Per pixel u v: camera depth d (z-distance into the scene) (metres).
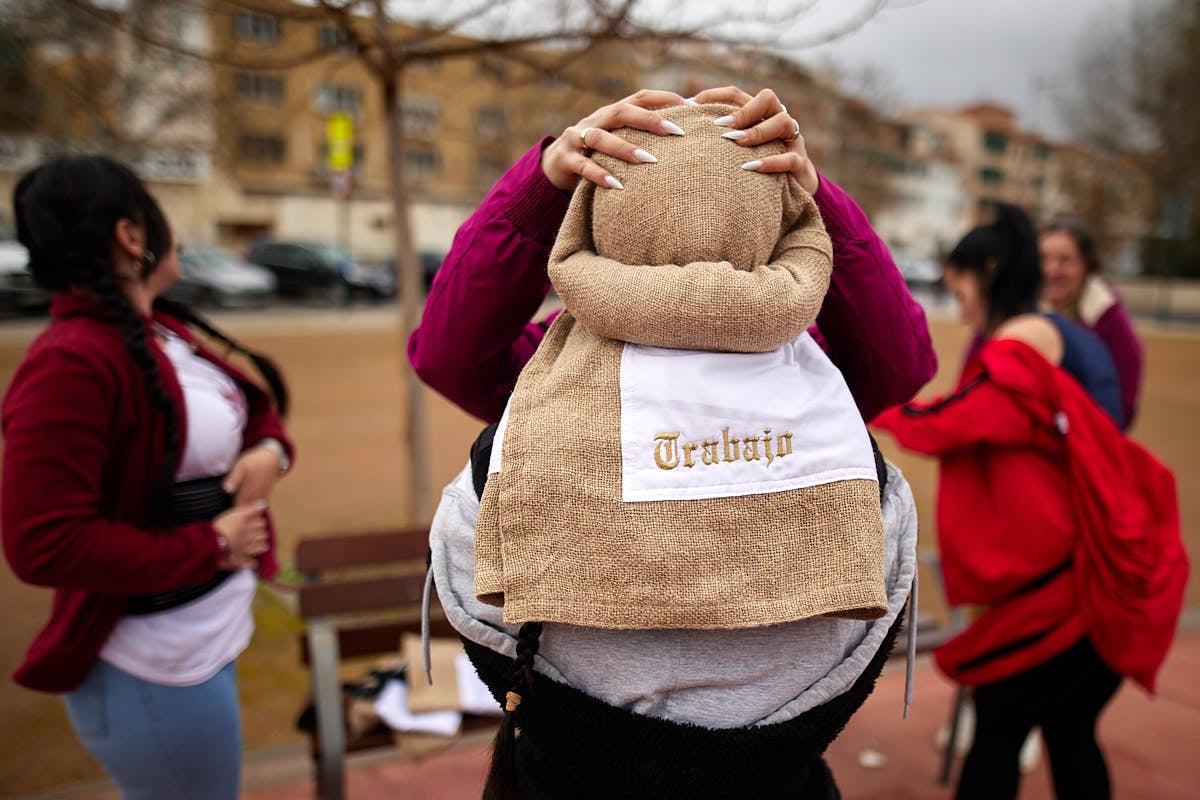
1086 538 1.95
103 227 1.52
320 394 9.97
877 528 0.92
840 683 0.99
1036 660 2.01
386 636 2.60
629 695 0.96
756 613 0.87
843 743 3.00
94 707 1.60
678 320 0.89
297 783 2.73
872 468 0.95
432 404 9.66
